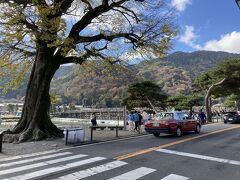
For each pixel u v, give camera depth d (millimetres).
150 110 49625
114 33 22328
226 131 26312
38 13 18609
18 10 18344
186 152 13773
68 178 8641
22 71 25047
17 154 13844
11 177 8828
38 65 21484
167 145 16250
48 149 15336
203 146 15898
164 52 22266
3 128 29797
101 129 28844
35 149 15320
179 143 17172
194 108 61844
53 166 10484
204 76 49812
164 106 53969
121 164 10797
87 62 23984
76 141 17531
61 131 21672
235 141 18266
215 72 47438
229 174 9398
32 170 9836
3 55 21906
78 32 21891
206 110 48188
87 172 9461
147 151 13977
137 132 25906
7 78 25344
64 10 20500
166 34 21562
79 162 11211
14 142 18766
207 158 12273
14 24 18969
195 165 10773
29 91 21344
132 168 10109
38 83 21203
